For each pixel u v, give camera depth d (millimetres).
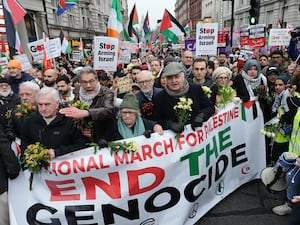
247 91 3844
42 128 2477
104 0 47781
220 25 51094
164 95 2943
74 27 33625
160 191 2656
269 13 36156
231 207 3340
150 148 2580
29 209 2477
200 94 2994
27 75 5242
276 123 3422
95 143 2496
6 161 2383
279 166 2832
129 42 7645
